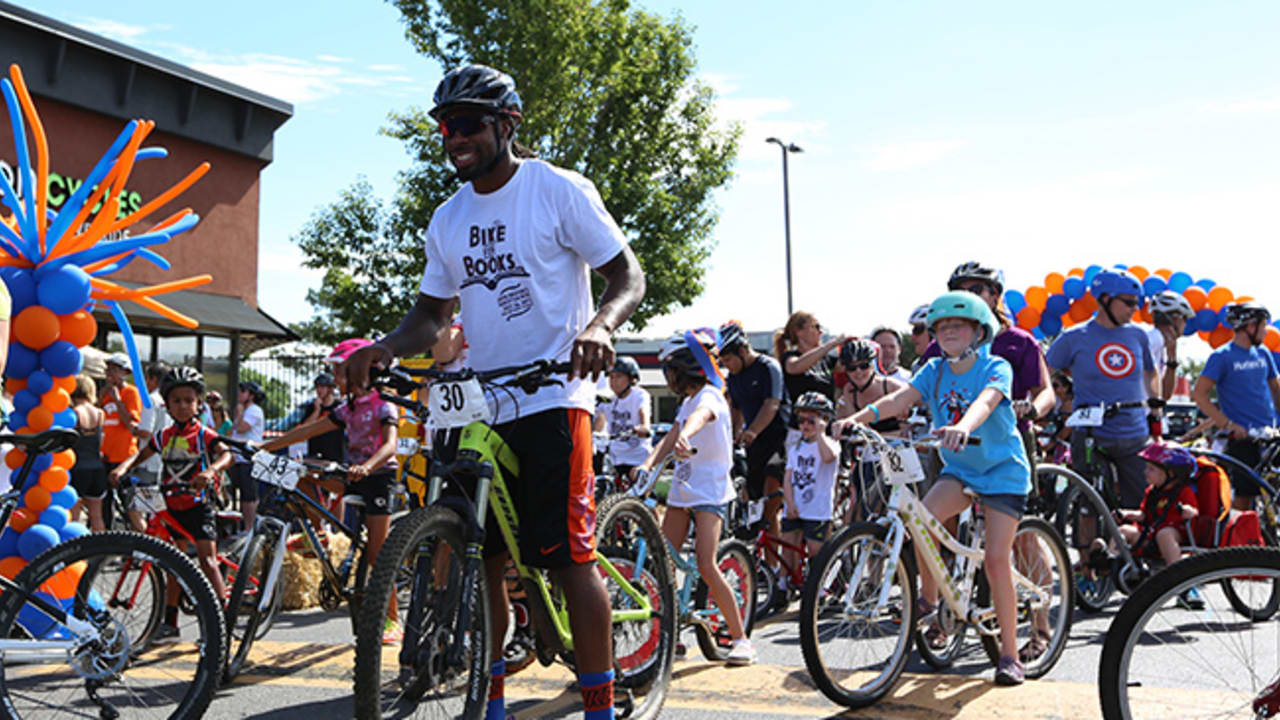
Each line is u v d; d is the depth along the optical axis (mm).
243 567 5055
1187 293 11953
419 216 22062
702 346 5184
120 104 16109
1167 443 6477
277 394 16266
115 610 4016
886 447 4547
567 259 3240
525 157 3490
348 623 6598
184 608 3982
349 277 22828
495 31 22234
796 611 6863
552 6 22203
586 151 23828
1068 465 7633
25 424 5062
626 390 8680
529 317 3203
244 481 10047
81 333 5180
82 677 3918
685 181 24922
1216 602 3256
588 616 3166
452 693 3107
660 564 4391
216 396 12109
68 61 15445
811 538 6738
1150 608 3230
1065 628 5121
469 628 3080
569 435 3150
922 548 4574
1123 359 6906
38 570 3865
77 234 5188
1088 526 6438
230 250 17797
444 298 3449
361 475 5602
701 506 5152
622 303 3051
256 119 18141
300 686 5031
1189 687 3365
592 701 3184
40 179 5113
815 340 8070
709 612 5273
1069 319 12469
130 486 7562
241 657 5160
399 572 2818
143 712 3877
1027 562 5020
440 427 3236
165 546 3945
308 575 7109
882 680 4504
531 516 3164
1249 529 6289
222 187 17703
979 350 4648
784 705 4516
